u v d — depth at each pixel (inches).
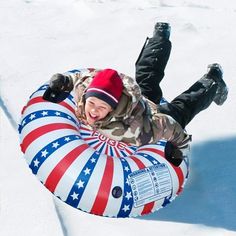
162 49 308.5
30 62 400.8
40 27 460.4
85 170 241.9
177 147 256.7
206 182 287.6
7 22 466.3
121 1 512.4
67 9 496.4
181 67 394.6
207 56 408.5
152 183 251.0
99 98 210.5
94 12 487.5
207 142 319.0
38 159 246.5
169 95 364.2
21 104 347.9
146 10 491.8
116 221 255.4
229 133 327.0
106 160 248.7
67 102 269.4
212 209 268.7
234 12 490.0
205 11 490.3
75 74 260.4
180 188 264.2
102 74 215.0
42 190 269.6
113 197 241.6
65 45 430.3
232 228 256.7
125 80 225.9
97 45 430.9
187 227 255.9
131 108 219.9
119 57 411.5
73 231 248.7
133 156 259.3
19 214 255.8
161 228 254.1
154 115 240.2
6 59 402.3
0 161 289.9
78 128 267.1
